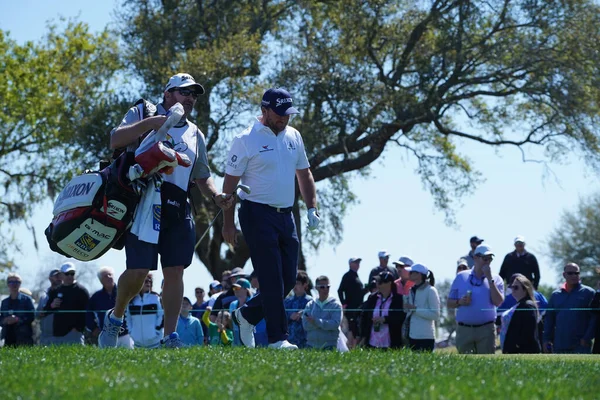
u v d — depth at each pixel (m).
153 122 20.59
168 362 17.27
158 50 92.75
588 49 89.69
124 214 20.52
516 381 15.38
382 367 16.72
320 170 92.00
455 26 91.62
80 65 104.62
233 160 23.52
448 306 40.38
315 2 95.81
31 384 14.55
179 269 21.92
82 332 43.91
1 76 101.38
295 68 89.38
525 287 36.72
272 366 16.78
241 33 90.06
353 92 88.81
